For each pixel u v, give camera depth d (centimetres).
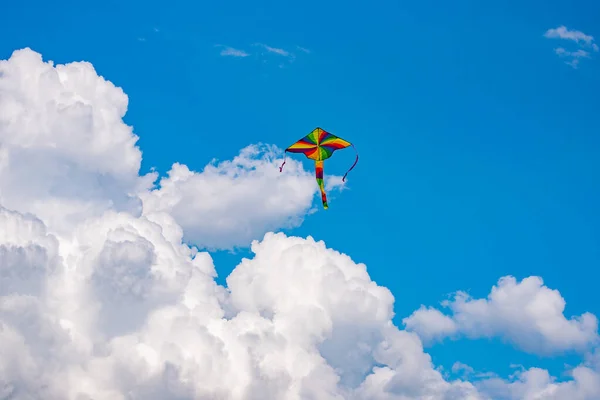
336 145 3653
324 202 3697
